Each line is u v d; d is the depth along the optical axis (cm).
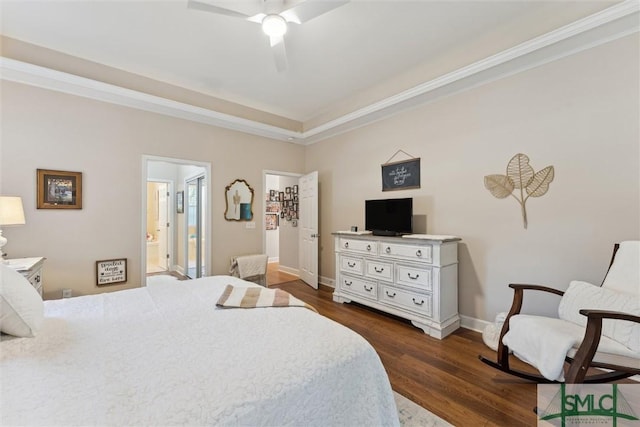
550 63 236
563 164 230
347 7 217
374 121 384
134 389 82
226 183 412
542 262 242
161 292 188
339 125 402
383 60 293
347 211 428
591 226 218
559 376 151
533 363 163
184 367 95
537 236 245
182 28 243
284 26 205
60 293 288
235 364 98
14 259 253
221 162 407
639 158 198
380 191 378
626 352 146
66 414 71
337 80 337
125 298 174
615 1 197
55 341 112
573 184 226
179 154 367
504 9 221
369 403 110
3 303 108
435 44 266
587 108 219
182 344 112
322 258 477
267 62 297
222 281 220
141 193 336
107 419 70
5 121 263
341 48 272
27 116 272
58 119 287
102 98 307
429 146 321
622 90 204
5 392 79
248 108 413
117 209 320
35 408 73
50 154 282
